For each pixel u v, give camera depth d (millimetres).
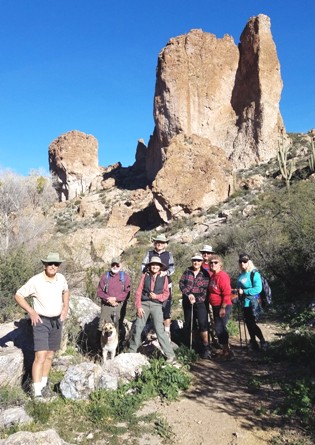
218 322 6664
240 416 4598
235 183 38344
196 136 39062
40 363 5016
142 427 4398
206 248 7480
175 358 6371
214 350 7211
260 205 25719
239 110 47531
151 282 6281
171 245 27328
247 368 6191
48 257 5066
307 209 13320
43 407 4695
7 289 8781
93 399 4957
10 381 5211
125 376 5570
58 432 4289
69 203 53656
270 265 12633
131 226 37812
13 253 9812
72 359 6266
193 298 6727
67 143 61188
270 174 38406
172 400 5078
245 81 47625
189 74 46875
